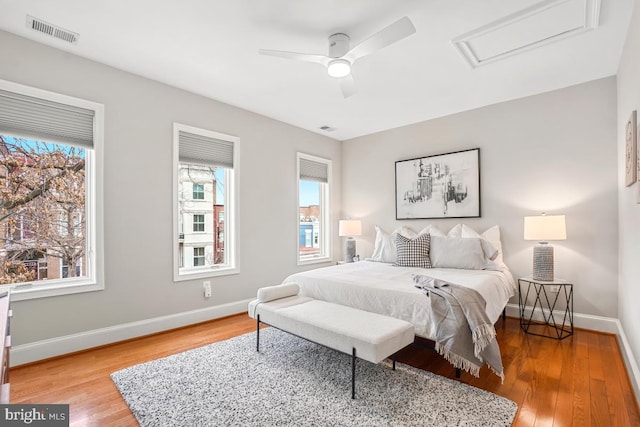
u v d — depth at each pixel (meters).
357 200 5.30
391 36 2.04
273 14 2.18
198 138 3.58
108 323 2.86
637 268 2.16
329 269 3.60
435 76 3.12
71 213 2.81
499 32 2.40
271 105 3.90
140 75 3.09
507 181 3.78
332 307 2.59
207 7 2.11
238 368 2.38
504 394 2.02
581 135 3.31
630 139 2.25
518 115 3.70
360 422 1.73
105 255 2.85
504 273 3.38
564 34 2.42
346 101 3.78
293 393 2.02
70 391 2.07
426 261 3.68
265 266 4.21
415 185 4.57
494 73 3.07
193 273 3.47
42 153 2.69
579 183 3.32
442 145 4.32
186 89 3.42
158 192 3.21
